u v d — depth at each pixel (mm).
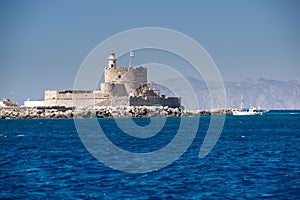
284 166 49750
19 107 159125
